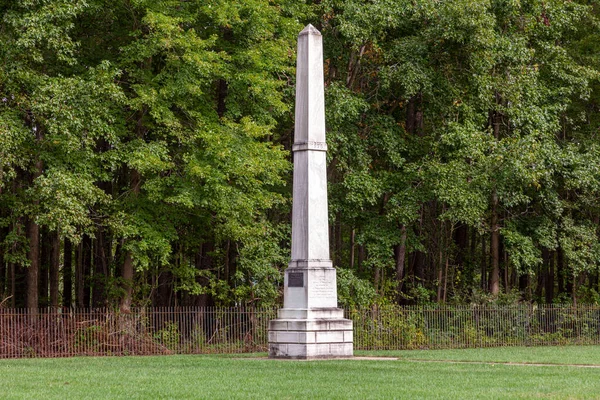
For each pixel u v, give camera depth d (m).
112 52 43.41
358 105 45.31
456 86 47.81
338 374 23.20
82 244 51.94
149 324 39.22
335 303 30.88
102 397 17.91
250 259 43.50
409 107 51.66
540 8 49.53
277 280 44.03
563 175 50.25
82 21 42.06
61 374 23.45
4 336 34.34
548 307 48.41
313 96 30.86
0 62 36.22
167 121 39.53
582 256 50.78
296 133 30.97
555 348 40.34
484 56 46.56
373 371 24.28
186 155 40.03
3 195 39.19
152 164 38.31
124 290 41.62
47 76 37.03
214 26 44.03
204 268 46.81
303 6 45.56
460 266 56.03
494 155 46.34
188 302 49.47
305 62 30.84
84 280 51.19
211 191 39.75
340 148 46.34
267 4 42.62
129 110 42.19
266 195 42.75
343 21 45.16
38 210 37.44
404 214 46.75
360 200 45.75
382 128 48.16
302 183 30.73
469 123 46.81
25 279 48.84
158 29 39.19
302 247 30.67
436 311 44.03
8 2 36.72
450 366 26.55
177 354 35.84
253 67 42.59
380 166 51.03
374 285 49.00
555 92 50.69
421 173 47.06
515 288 51.41
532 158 45.88
